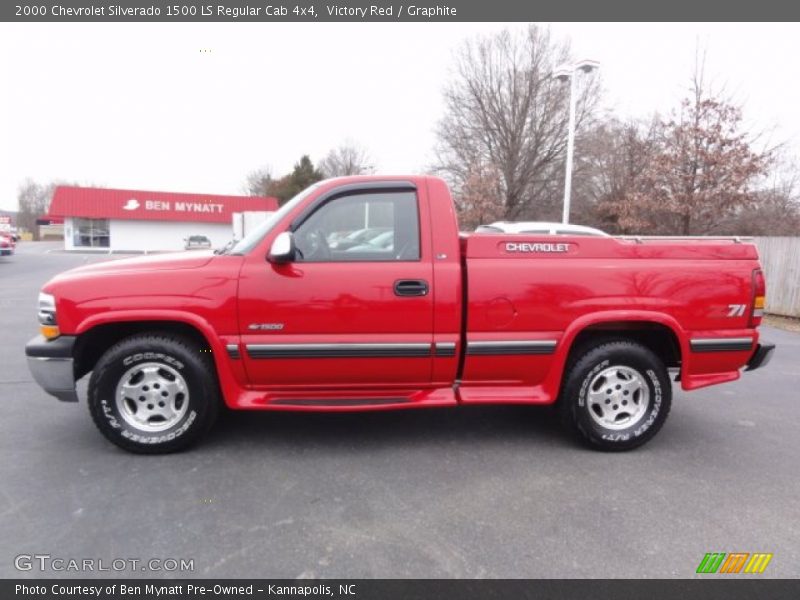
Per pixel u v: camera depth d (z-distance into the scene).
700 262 3.51
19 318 8.78
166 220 39.03
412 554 2.40
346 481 3.08
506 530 2.60
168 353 3.27
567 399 3.54
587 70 14.64
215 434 3.78
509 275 3.37
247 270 3.25
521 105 29.00
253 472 3.18
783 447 3.70
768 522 2.71
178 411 3.40
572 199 27.61
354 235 3.39
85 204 36.81
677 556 2.41
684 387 3.56
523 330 3.41
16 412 4.16
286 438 3.72
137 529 2.56
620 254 3.47
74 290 3.19
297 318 3.27
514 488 3.03
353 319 3.29
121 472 3.15
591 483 3.10
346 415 4.21
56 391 3.26
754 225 17.44
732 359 3.58
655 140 17.12
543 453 3.52
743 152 13.40
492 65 29.09
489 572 2.29
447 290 3.31
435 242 3.35
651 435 3.56
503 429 3.96
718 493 3.00
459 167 29.88
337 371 3.38
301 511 2.75
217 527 2.59
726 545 2.50
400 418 4.17
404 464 3.32
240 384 3.41
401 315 3.31
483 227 11.24
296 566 2.31
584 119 28.31
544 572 2.29
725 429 4.04
